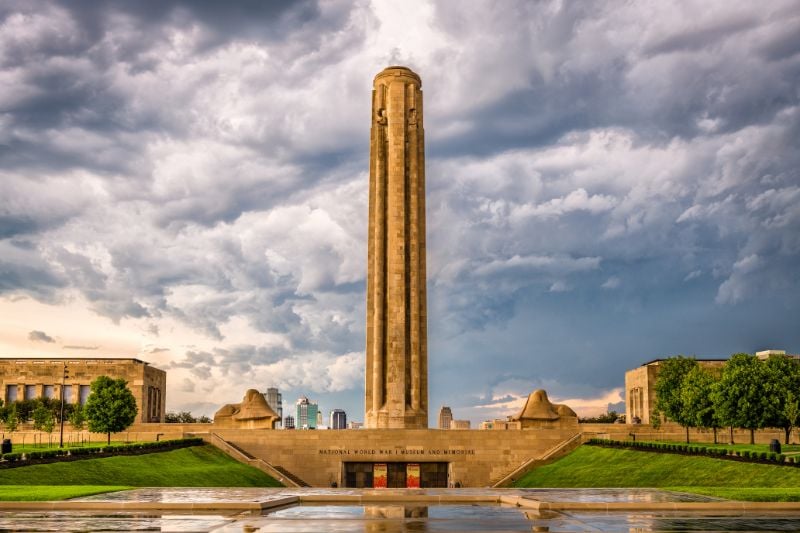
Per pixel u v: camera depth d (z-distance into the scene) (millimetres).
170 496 45188
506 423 119875
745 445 84625
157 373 139125
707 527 32500
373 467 94938
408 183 107625
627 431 102375
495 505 42438
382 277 106125
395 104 107750
